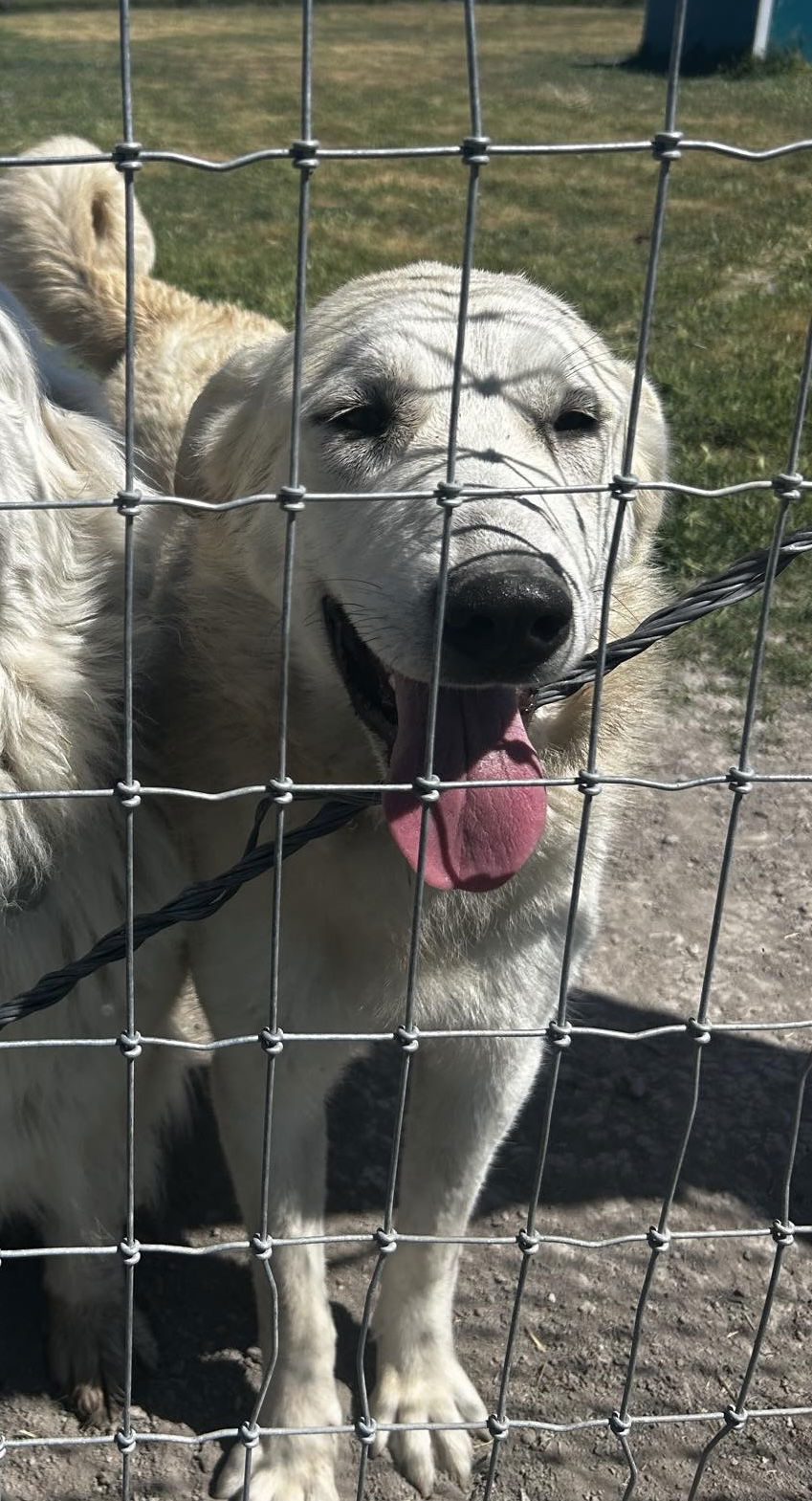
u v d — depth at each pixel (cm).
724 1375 82
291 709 78
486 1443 79
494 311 76
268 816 74
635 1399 80
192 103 601
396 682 70
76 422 75
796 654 154
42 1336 85
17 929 72
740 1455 77
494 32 953
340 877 73
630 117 548
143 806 77
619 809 84
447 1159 79
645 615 81
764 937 119
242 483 82
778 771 137
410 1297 81
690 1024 57
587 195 413
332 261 317
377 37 912
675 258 321
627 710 79
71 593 72
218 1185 97
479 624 62
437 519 65
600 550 77
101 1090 78
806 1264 89
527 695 70
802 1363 83
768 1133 99
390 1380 81
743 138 496
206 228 360
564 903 77
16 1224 93
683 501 173
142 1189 90
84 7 1130
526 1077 79
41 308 137
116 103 591
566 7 1175
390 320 76
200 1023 97
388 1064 107
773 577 51
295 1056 76
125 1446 61
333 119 563
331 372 76
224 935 75
